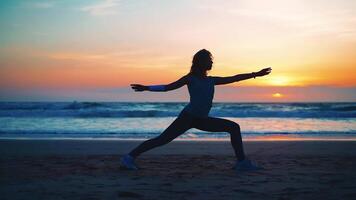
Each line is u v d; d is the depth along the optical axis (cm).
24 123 1825
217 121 521
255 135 1285
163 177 470
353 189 394
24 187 404
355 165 575
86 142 977
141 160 639
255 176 476
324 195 365
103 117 2330
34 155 712
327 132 1396
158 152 771
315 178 461
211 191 384
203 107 504
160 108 4144
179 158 667
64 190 388
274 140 1046
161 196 361
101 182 434
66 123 1845
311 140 1042
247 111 2511
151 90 486
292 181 441
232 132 525
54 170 524
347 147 867
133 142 984
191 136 1223
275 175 482
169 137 521
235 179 455
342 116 2383
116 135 1278
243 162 528
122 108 3906
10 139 1080
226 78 516
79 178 461
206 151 791
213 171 518
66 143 954
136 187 405
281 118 2322
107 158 663
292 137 1216
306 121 2075
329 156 693
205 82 504
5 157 677
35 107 3186
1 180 448
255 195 365
